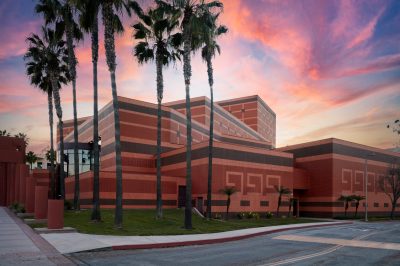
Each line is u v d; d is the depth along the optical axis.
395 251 18.95
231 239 23.50
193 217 38.09
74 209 35.81
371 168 69.44
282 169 54.62
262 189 51.28
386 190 72.50
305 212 63.69
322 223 44.09
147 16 32.41
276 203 53.06
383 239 24.94
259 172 51.19
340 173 62.53
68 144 61.66
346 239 24.73
